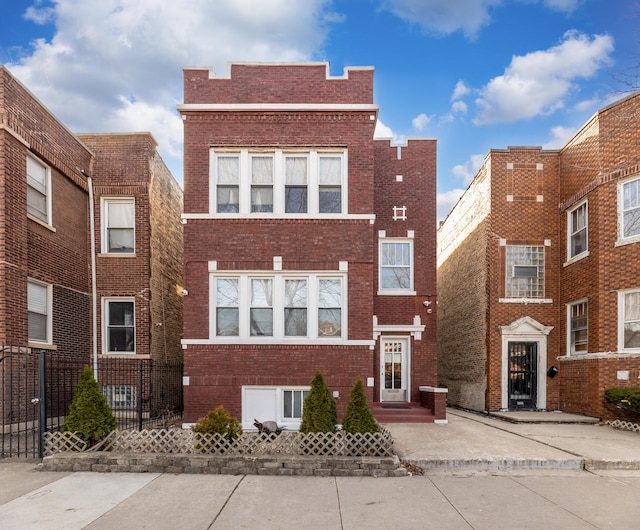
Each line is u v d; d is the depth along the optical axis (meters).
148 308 13.27
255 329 11.12
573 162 13.76
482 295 14.85
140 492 6.25
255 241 11.12
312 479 6.89
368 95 11.41
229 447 7.48
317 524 5.28
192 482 6.68
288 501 5.97
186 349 10.89
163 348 14.41
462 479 7.04
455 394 17.42
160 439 7.61
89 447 7.71
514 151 14.66
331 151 11.34
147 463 7.15
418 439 9.34
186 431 7.68
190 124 11.28
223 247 11.09
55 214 11.83
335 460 7.13
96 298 13.23
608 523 5.42
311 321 11.02
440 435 9.80
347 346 10.90
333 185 11.39
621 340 11.70
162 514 5.52
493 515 5.61
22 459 7.76
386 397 13.09
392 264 13.52
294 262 11.06
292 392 10.95
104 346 13.20
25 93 10.64
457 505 5.93
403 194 13.55
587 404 12.51
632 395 10.62
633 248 11.56
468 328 16.11
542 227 14.49
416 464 7.58
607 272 12.07
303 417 8.01
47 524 5.22
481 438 9.48
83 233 13.14
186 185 11.20
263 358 10.88
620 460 7.70
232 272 11.09
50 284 11.51
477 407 14.91
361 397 7.84
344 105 11.23
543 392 13.96
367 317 11.01
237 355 10.88
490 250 14.43
